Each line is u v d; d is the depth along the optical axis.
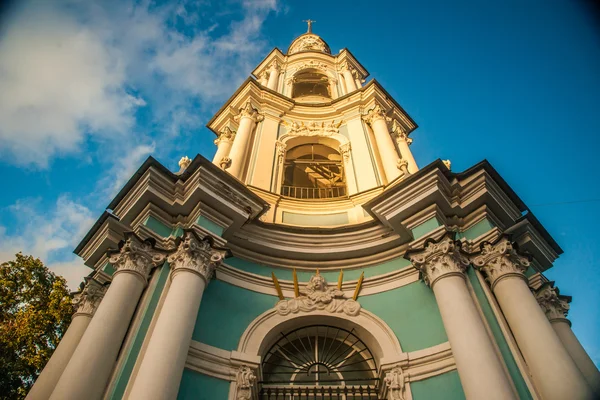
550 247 10.12
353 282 9.62
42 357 15.15
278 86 18.42
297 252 9.99
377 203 9.83
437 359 7.68
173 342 6.80
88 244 10.97
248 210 9.62
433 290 8.01
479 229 9.18
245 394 7.54
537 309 7.28
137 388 6.20
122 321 7.34
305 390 7.85
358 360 8.81
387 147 13.56
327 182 14.07
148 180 9.33
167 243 8.80
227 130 15.43
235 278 9.33
